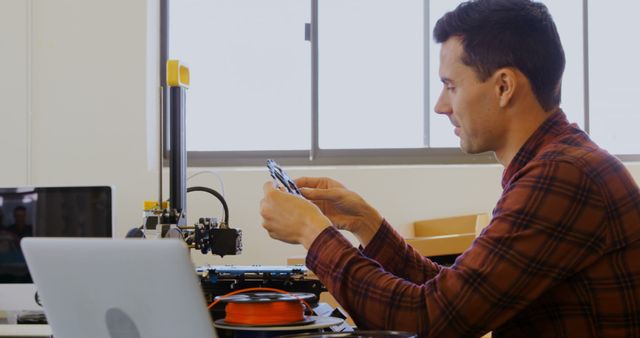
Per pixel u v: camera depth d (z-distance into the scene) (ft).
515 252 4.04
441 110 4.75
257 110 14.53
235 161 14.47
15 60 13.58
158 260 3.25
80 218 7.56
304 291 5.52
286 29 14.53
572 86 14.74
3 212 7.56
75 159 13.66
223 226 6.15
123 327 3.48
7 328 6.21
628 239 4.15
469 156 14.67
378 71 14.57
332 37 14.49
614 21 14.76
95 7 13.76
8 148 13.55
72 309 3.55
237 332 4.31
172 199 6.46
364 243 5.42
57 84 13.69
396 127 14.62
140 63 13.78
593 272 4.16
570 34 14.70
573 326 4.21
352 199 5.36
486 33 4.46
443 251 10.36
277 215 4.50
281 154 14.51
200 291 3.29
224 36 14.47
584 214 4.07
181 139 6.52
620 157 14.79
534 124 4.50
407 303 4.13
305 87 14.57
